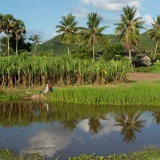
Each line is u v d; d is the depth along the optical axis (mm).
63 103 21688
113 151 10977
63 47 123125
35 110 19312
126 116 17406
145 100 20859
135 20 52219
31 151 10891
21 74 27719
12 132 13680
